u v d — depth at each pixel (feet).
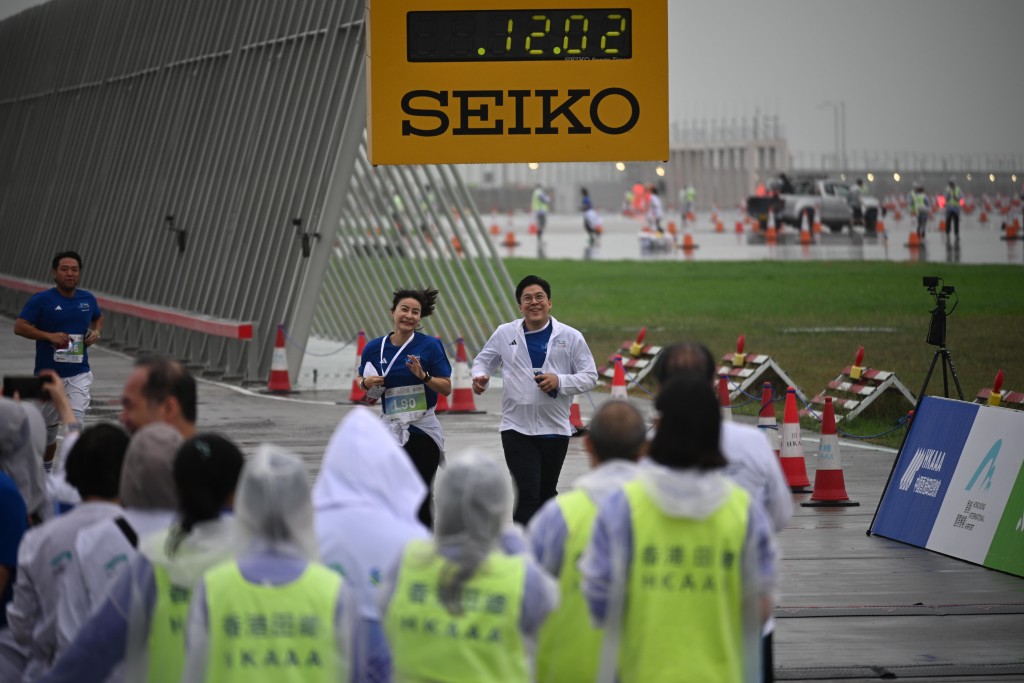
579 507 44.73
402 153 130.62
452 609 38.65
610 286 345.51
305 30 197.57
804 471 116.37
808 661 68.80
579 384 86.28
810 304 289.33
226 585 37.37
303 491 38.06
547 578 39.34
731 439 49.80
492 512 39.17
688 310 284.41
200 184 226.58
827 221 542.16
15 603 48.16
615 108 130.41
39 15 337.72
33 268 318.24
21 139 343.05
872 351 209.36
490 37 130.21
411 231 213.25
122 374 198.70
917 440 99.45
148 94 257.55
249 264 202.49
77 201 293.02
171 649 39.70
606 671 40.73
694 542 40.29
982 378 178.60
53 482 54.60
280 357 178.91
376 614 41.78
